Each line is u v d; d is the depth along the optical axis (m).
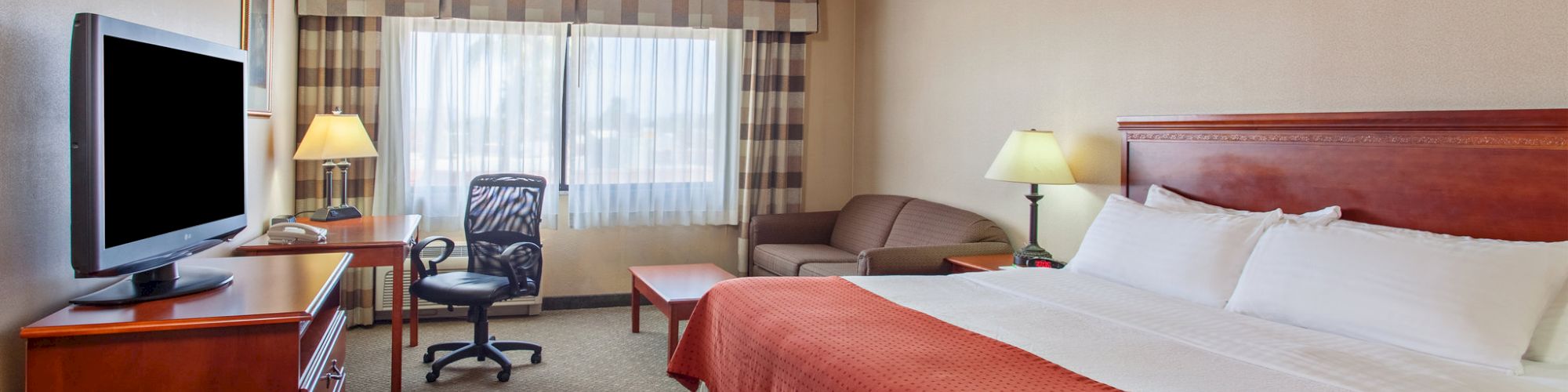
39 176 2.15
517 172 5.26
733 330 2.82
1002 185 4.62
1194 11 3.50
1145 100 3.73
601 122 5.42
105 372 2.01
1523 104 2.48
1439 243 2.35
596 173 5.44
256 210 3.81
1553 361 2.12
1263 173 3.15
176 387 2.05
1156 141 3.62
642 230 5.65
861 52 6.04
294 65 4.75
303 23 4.82
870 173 5.96
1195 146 3.42
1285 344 2.26
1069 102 4.19
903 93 5.56
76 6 2.35
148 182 2.23
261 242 3.46
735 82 5.65
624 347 4.48
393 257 3.51
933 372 2.00
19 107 2.02
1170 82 3.61
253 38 3.73
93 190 1.97
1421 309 2.22
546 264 5.46
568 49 5.36
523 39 5.21
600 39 5.36
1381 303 2.30
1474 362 2.10
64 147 2.31
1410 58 2.77
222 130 2.73
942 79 5.16
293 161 4.78
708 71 5.62
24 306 2.07
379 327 4.88
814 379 2.18
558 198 5.39
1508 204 2.46
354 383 3.77
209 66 2.63
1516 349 2.07
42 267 2.18
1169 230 3.09
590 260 5.55
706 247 5.82
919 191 5.41
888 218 5.22
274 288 2.38
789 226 5.60
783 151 5.78
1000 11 4.66
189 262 2.79
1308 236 2.61
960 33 5.00
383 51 4.98
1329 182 2.93
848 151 6.14
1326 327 2.41
